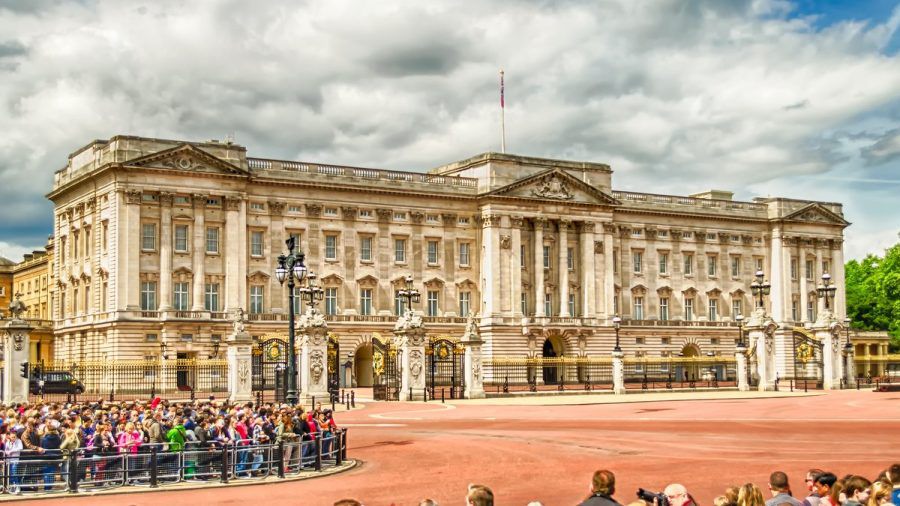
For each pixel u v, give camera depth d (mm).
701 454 42375
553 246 133750
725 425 57281
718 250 149375
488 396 88750
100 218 111750
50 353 126375
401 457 42406
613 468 37781
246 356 72875
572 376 131875
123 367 88438
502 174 129625
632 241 142500
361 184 122062
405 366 84750
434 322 125688
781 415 64688
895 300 166500
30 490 32625
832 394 91375
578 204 134625
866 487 19188
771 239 153250
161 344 106938
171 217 109875
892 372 157625
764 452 43094
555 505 29953
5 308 170625
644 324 140500
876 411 67312
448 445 46750
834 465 38438
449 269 128000
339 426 58281
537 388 108188
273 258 116812
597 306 135625
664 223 145000
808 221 154375
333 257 120750
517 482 34625
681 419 62250
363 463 40500
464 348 89312
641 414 66938
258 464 35625
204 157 110875
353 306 121438
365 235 123000
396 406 77312
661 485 33469
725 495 17797
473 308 129250
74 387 90188
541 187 131875
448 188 128375
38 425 37312
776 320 151500
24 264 164625
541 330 129625
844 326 135375
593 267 135500
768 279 153375
